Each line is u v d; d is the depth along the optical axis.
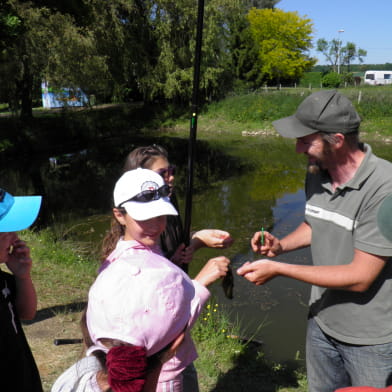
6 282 1.72
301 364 4.07
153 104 31.86
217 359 3.65
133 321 1.32
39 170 15.79
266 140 23.94
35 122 21.69
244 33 33.97
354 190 1.97
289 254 7.27
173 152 20.12
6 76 18.83
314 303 2.28
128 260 1.44
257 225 9.02
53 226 8.84
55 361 3.40
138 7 26.81
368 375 2.06
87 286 5.05
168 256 2.26
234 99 29.98
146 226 1.57
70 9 11.16
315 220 2.17
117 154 19.64
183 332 1.43
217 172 15.05
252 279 2.02
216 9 26.52
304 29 43.09
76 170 15.78
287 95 29.38
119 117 29.34
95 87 22.94
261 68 39.31
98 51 22.92
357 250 1.96
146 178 1.59
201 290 1.78
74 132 22.47
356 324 2.05
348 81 48.19
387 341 2.00
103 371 1.30
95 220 9.41
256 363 3.65
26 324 3.97
